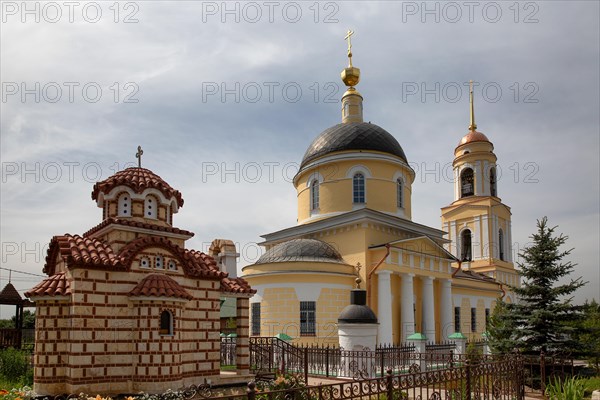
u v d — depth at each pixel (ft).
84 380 50.98
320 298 104.58
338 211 126.72
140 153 64.75
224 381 62.18
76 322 51.31
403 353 78.84
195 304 61.21
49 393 51.29
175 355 54.95
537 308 78.84
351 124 134.51
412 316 114.01
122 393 52.70
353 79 143.13
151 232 60.03
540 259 80.02
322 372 79.61
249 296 69.10
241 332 67.72
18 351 71.51
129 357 53.78
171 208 65.31
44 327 52.80
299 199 140.05
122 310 54.34
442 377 42.91
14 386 55.47
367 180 127.24
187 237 63.46
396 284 116.88
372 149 128.77
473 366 46.14
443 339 126.00
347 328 79.15
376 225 116.88
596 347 77.56
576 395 52.60
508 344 77.87
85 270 52.65
